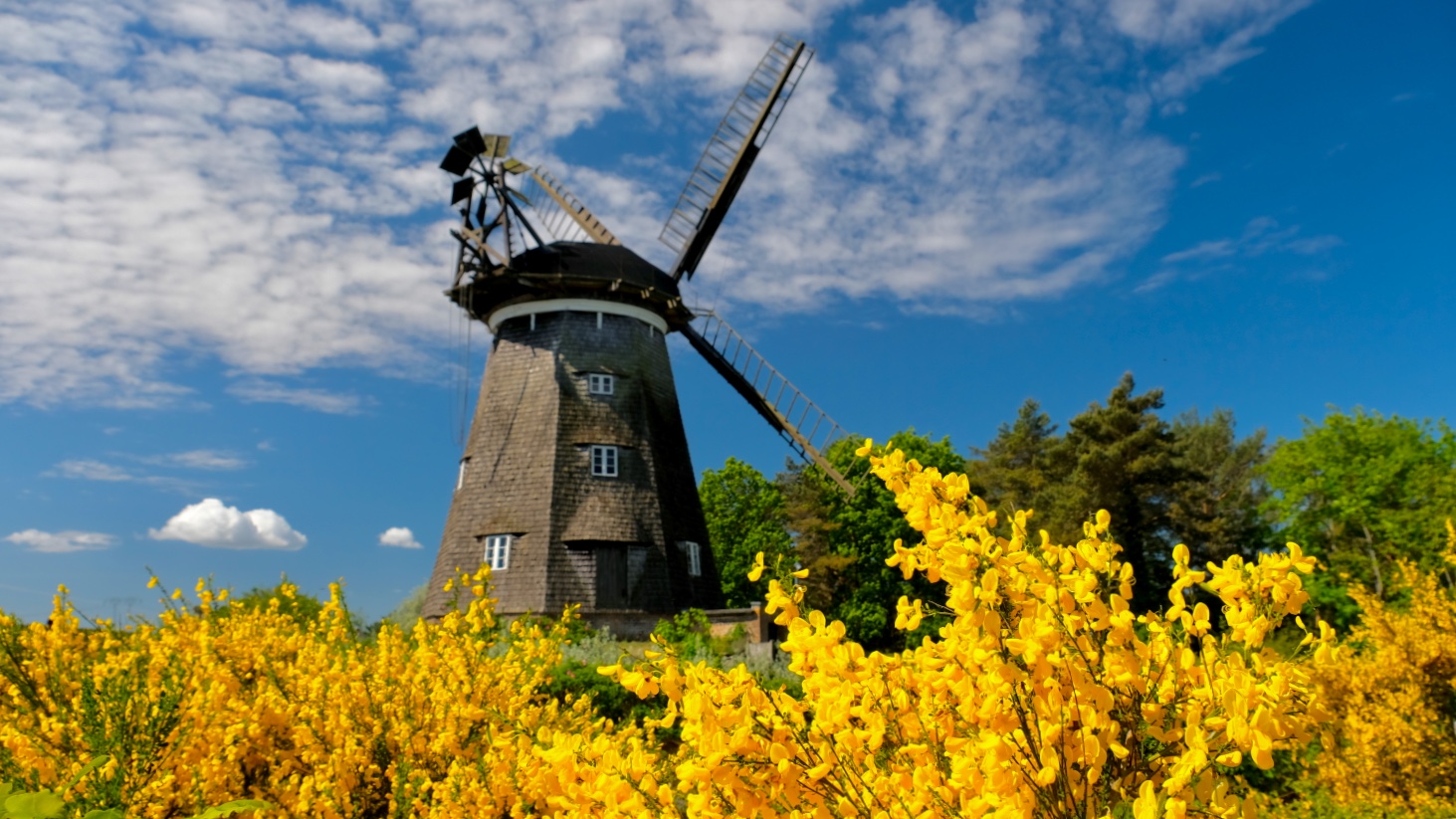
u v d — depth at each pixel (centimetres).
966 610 251
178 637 693
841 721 280
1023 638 250
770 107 2842
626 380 2514
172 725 511
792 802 263
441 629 689
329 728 587
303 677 622
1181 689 267
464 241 2588
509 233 2525
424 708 611
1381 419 3631
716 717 267
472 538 2378
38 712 587
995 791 254
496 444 2466
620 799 274
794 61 2848
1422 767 1019
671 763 339
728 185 2838
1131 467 3597
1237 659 259
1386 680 1083
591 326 2528
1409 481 3441
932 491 290
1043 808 264
